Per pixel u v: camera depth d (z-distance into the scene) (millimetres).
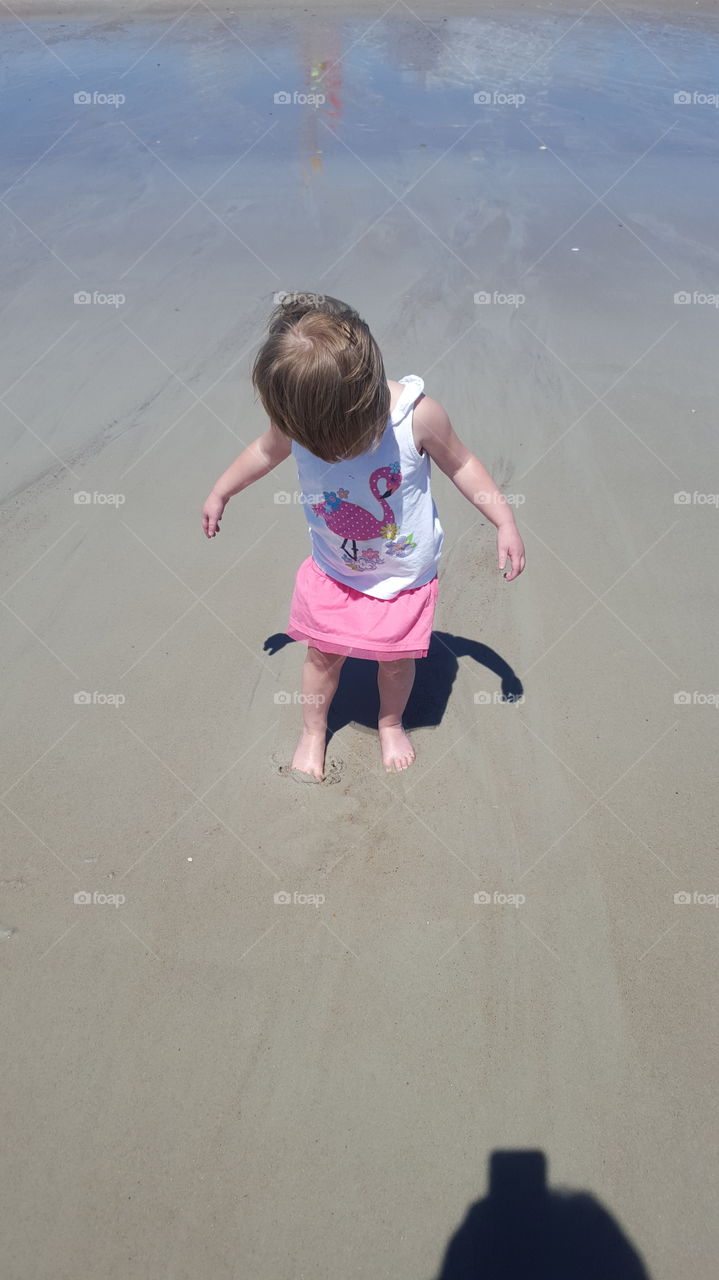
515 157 6754
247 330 4777
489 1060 2025
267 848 2469
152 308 4984
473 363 4516
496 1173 1842
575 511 3629
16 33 9742
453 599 3248
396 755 2680
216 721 2820
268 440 2402
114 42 9430
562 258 5449
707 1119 1920
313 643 2445
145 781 2641
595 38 9453
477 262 5402
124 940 2264
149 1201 1810
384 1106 1949
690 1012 2105
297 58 8930
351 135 7156
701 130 7238
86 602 3240
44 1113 1943
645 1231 1765
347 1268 1720
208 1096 1968
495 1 10625
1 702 2867
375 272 5301
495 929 2281
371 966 2207
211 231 5773
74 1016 2115
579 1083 1982
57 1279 1710
